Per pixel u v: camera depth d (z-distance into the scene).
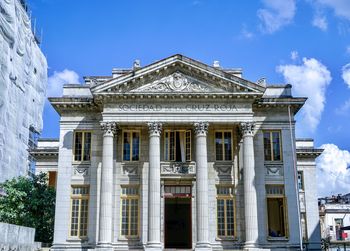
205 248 43.47
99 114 49.59
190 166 47.47
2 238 32.09
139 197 47.31
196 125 46.50
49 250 45.59
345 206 90.94
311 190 63.78
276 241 46.47
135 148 48.81
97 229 46.19
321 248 52.81
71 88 50.81
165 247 49.59
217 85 47.12
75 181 48.28
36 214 53.34
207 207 44.84
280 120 49.41
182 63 47.12
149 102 47.09
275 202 48.34
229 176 47.62
